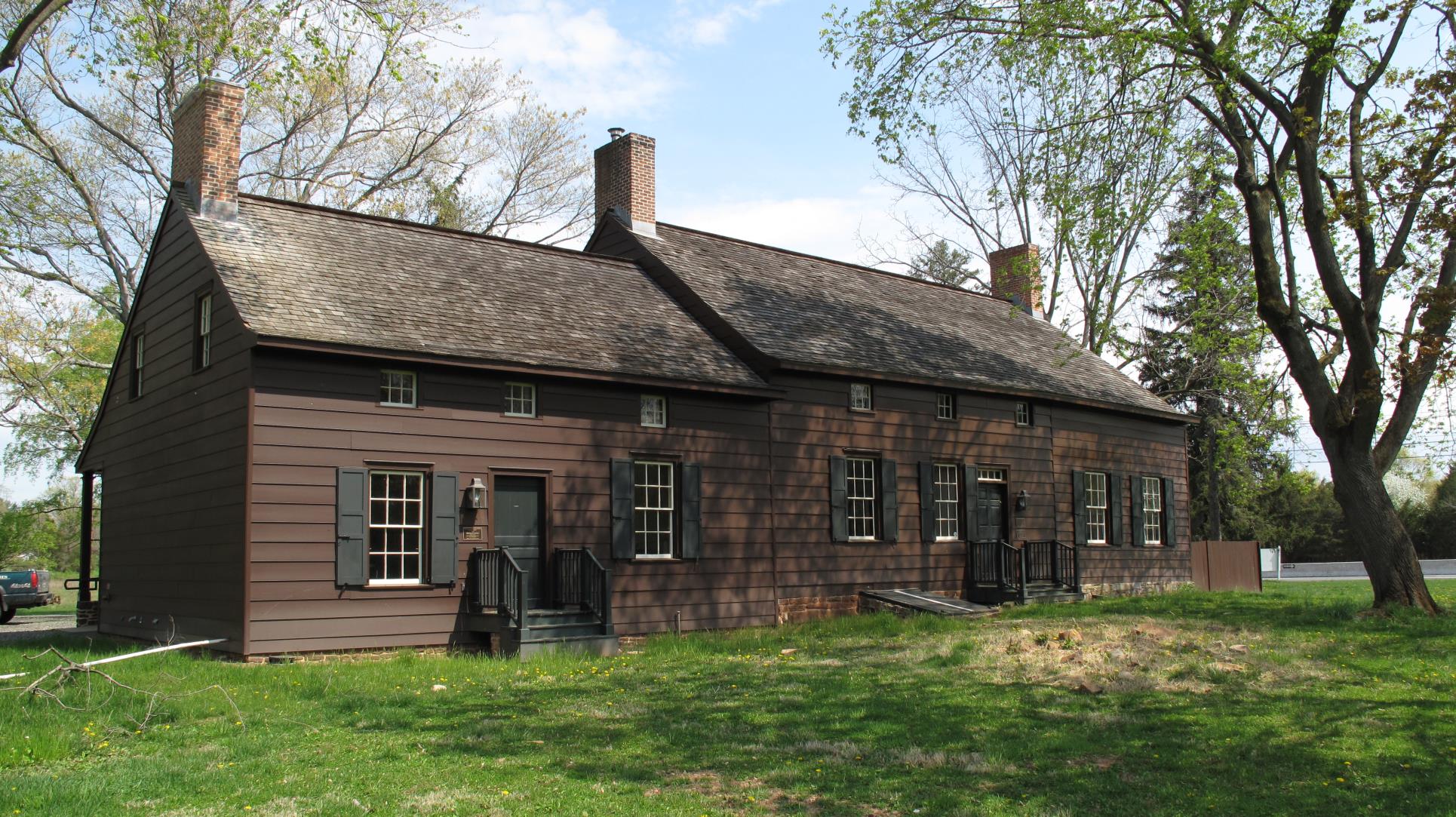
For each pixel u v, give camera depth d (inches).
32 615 1066.7
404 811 266.5
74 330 1210.0
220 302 555.2
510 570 552.7
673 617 652.1
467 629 569.9
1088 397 953.5
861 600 759.7
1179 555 1059.9
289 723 366.6
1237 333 1006.4
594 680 465.4
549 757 323.3
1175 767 315.6
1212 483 1445.6
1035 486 902.4
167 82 958.4
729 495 690.2
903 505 798.5
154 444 638.5
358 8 571.5
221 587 526.3
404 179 1191.6
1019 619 682.2
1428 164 588.1
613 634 579.8
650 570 645.3
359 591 533.3
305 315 538.3
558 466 611.5
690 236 858.1
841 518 753.6
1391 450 671.1
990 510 872.9
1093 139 716.0
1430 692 411.2
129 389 695.7
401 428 553.9
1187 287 911.0
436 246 682.8
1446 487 1784.0
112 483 719.1
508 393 600.4
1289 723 366.0
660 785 294.4
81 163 1019.9
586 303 700.7
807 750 334.6
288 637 508.1
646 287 770.2
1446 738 343.3
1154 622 636.1
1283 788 295.4
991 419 874.8
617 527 629.0
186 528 577.0
